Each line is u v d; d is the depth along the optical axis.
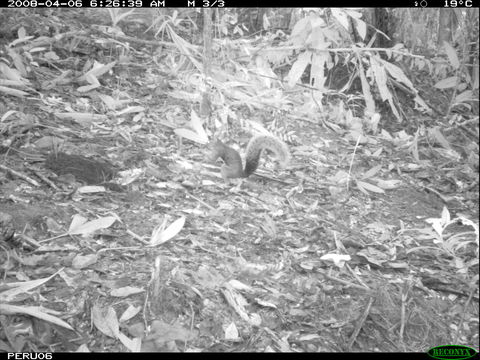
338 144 6.48
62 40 6.77
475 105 8.20
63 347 2.98
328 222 4.80
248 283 3.75
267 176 5.33
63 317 3.15
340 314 3.63
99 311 3.17
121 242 3.87
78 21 7.52
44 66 6.32
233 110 6.43
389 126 7.43
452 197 5.93
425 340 3.62
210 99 6.04
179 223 3.93
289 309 3.57
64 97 5.80
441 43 8.82
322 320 3.55
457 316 3.92
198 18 7.38
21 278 3.38
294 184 5.33
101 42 6.85
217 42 6.73
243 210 4.66
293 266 4.04
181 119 5.93
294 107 7.00
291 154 5.95
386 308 3.76
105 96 5.82
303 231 4.56
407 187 5.91
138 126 5.57
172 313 3.29
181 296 3.40
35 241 3.68
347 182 5.51
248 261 3.99
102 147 5.06
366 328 3.56
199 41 7.29
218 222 4.39
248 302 3.54
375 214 5.20
